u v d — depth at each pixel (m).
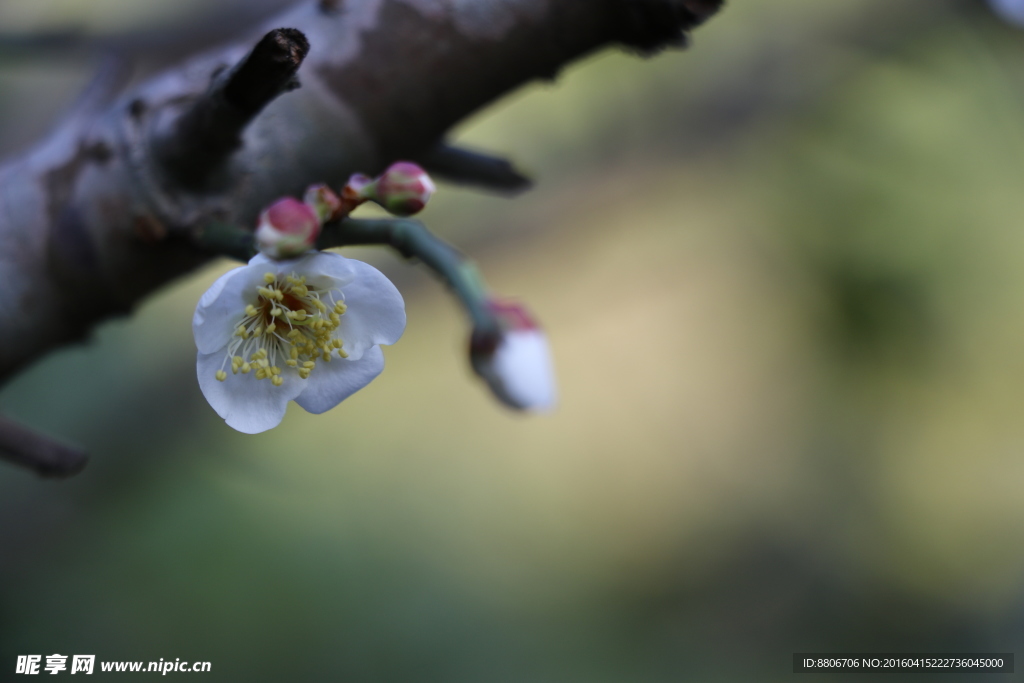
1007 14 0.56
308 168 0.33
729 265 0.77
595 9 0.33
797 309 0.60
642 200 0.69
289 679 0.63
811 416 0.77
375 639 0.71
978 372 0.59
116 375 0.60
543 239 0.69
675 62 0.61
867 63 0.60
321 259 0.32
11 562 0.56
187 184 0.32
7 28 0.39
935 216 0.57
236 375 0.33
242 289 0.32
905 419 0.69
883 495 0.81
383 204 0.31
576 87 0.62
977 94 0.58
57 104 0.59
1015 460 0.73
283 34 0.31
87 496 0.58
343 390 0.33
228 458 0.59
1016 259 0.56
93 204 0.33
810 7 0.62
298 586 0.66
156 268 0.33
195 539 0.61
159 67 0.44
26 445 0.33
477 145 0.65
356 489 0.78
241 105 0.31
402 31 0.33
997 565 0.80
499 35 0.33
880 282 0.57
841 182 0.59
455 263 0.33
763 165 0.61
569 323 0.79
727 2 0.32
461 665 0.77
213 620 0.62
